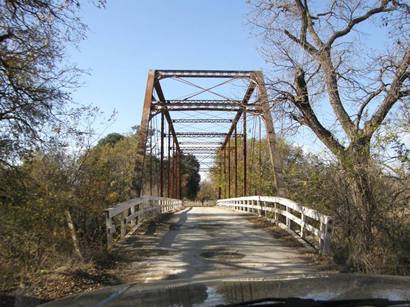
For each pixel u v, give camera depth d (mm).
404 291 2635
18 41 11867
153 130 32562
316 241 13430
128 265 10664
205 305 2453
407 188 11086
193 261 11203
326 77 14820
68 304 2744
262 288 2820
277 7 16172
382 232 10617
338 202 11852
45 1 11531
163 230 17547
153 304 2539
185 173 93375
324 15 15500
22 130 11844
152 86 30984
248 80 26859
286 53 17688
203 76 31688
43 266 9727
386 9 14500
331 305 2375
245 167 36656
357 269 9812
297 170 15938
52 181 12422
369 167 11102
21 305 7270
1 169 11633
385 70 13656
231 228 18266
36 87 12203
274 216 19734
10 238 10414
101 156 14102
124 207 14695
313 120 15289
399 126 13555
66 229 11531
